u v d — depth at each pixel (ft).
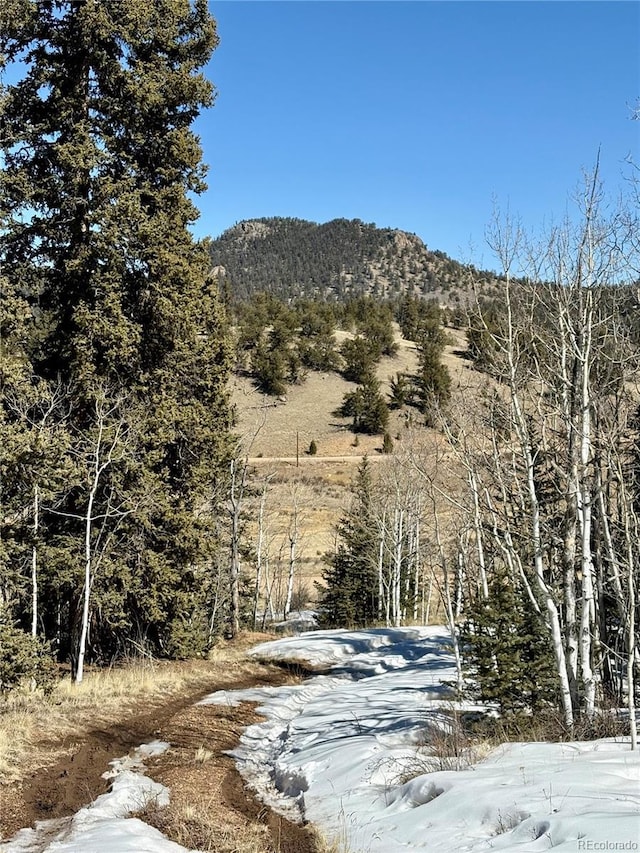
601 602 44.80
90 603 61.77
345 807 29.32
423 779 27.71
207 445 70.79
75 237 64.54
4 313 52.11
